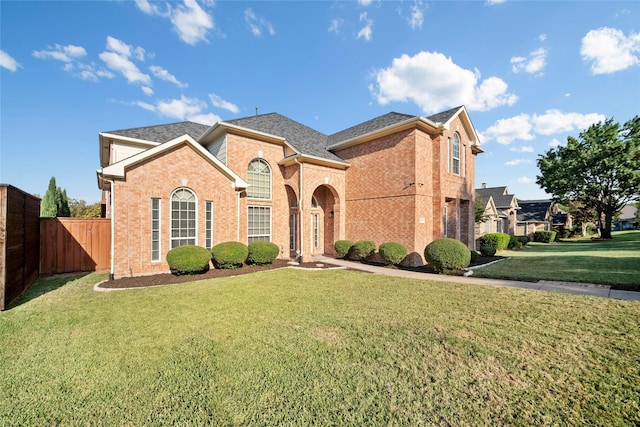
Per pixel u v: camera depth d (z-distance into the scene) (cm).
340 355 407
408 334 481
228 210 1242
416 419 271
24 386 339
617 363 374
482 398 304
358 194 1577
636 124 2592
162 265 1057
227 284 886
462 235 1658
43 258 1093
